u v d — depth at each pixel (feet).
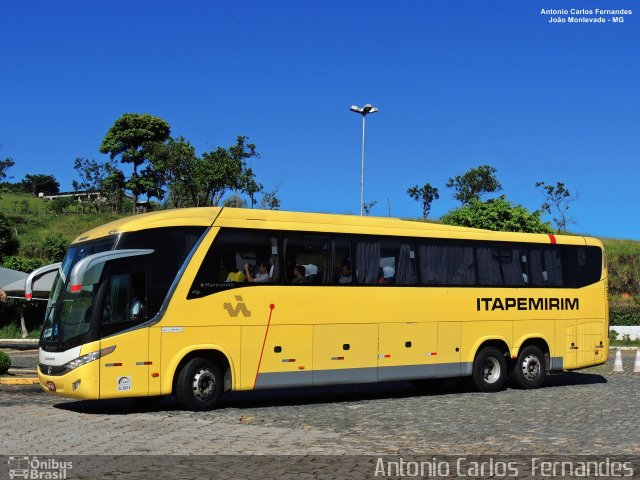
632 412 47.67
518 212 132.46
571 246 66.49
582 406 50.78
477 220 132.05
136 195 232.32
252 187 167.12
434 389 63.82
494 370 60.70
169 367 45.73
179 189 174.70
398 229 56.65
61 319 45.19
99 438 35.53
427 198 222.07
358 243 54.39
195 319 46.85
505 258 62.34
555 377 76.02
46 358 45.47
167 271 46.44
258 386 48.88
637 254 175.73
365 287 54.13
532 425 41.86
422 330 56.65
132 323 44.80
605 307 67.82
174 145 178.29
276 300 50.06
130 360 44.50
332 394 59.62
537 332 63.26
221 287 48.08
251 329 48.88
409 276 56.59
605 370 84.58
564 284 65.46
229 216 49.29
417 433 38.68
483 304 60.29
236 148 169.37
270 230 50.65
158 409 47.88
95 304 44.04
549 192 198.39
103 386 43.52
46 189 357.41
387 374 54.49
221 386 47.93
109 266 44.68
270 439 35.99
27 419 41.75
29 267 141.69
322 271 52.44
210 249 48.03
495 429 40.29
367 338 53.78
